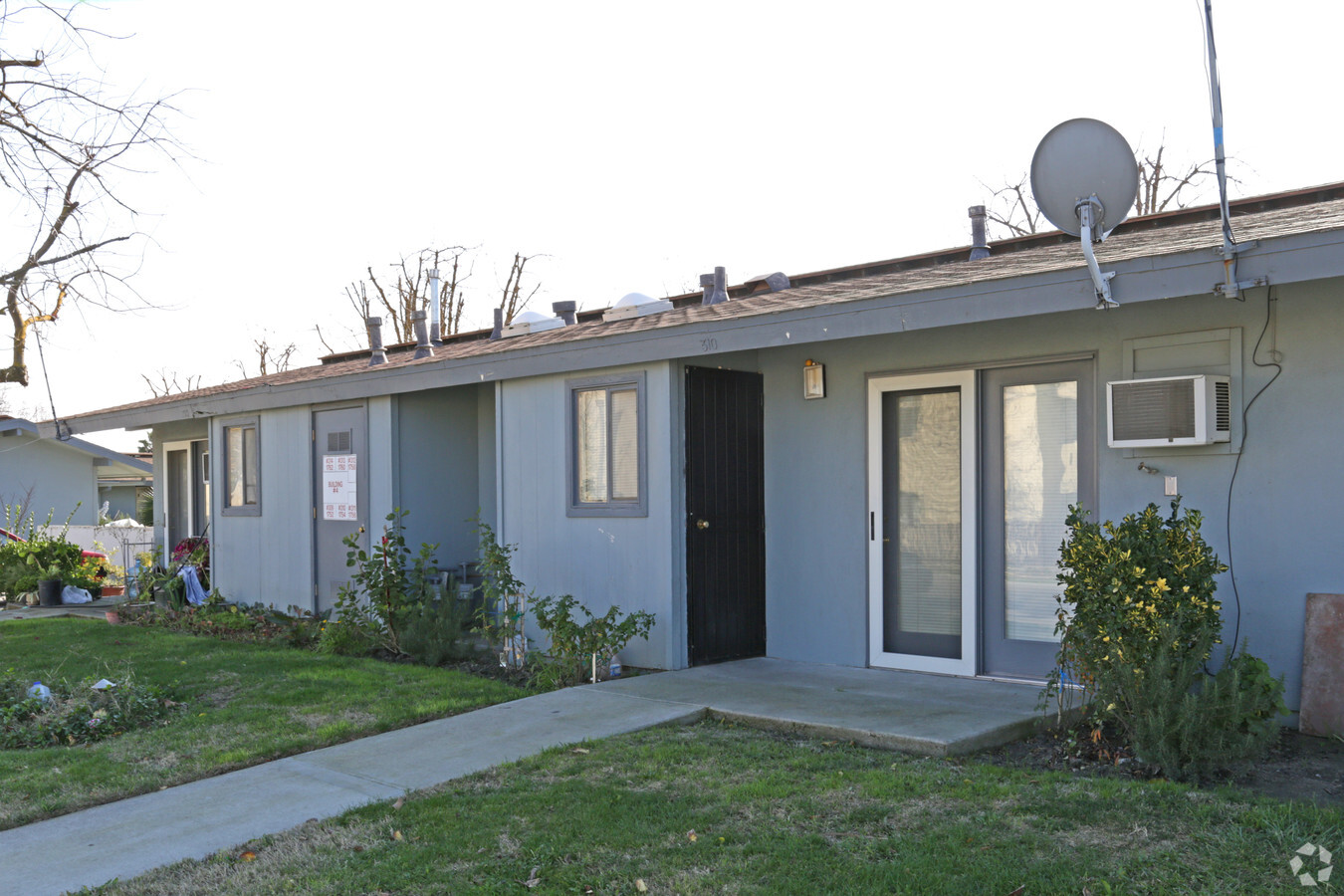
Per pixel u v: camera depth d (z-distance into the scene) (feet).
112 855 15.25
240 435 44.37
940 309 21.13
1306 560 19.74
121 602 50.47
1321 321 19.65
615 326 33.12
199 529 53.72
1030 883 12.80
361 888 13.62
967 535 24.98
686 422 27.89
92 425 49.85
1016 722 19.81
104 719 22.68
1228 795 15.62
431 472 37.52
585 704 23.27
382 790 17.76
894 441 26.61
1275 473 20.10
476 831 15.40
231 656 31.71
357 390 36.73
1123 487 22.15
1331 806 15.07
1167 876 12.90
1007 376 24.43
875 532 26.68
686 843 14.67
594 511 29.58
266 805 17.24
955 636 25.53
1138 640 17.13
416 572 32.78
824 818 15.48
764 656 29.32
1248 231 20.06
